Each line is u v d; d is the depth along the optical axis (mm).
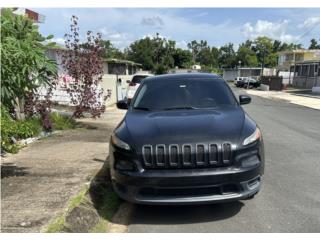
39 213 4652
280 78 45812
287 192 5738
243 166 4578
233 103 5965
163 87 6270
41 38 5133
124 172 4629
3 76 4719
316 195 5605
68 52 11766
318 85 44219
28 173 6398
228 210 5062
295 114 17266
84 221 4742
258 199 5441
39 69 5047
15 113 9398
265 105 22938
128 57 71000
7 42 4582
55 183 5824
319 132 11523
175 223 4723
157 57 74625
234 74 92750
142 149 4562
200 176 4414
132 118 5438
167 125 4910
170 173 4445
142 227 4633
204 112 5453
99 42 12023
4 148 7711
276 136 10750
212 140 4523
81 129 11336
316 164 7414
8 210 4754
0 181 5957
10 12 5023
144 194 4578
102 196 5762
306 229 4457
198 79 6449
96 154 7820
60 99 15719
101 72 12258
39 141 9305
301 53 64250
